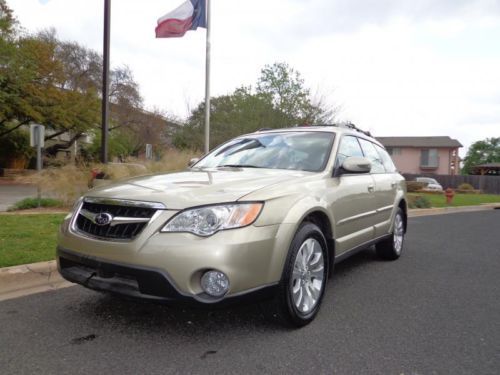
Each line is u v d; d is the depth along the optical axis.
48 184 9.52
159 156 12.45
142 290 2.80
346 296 4.28
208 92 12.67
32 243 5.40
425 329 3.42
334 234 3.85
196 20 12.63
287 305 3.14
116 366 2.68
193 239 2.76
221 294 2.79
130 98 33.88
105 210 3.10
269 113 21.39
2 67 23.09
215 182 3.30
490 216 14.23
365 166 3.98
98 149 36.19
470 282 4.96
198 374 2.60
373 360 2.84
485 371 2.72
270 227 3.00
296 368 2.70
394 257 6.03
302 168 4.11
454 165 52.91
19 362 2.72
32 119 27.16
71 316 3.51
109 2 11.23
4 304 3.78
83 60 31.50
